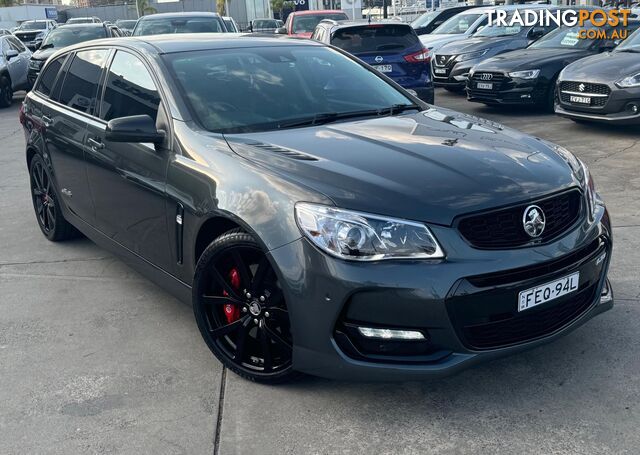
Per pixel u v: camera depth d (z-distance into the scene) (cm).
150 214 374
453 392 307
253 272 313
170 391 321
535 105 1059
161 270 380
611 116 814
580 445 266
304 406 302
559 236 292
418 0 3288
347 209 274
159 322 396
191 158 342
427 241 268
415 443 274
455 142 333
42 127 510
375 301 267
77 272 482
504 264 272
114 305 423
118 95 421
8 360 358
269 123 369
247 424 292
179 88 376
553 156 329
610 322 361
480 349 276
